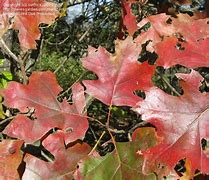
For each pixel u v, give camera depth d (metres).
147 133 0.43
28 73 0.98
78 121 0.44
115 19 1.36
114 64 0.46
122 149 0.43
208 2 0.57
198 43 0.49
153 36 0.56
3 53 0.93
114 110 0.97
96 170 0.42
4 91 0.44
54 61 1.42
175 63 0.47
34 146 0.55
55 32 1.41
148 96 0.44
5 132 0.43
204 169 0.43
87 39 1.40
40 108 0.44
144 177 0.42
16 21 0.56
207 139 0.43
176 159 0.42
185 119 0.44
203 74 0.77
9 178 0.43
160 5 0.77
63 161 0.43
